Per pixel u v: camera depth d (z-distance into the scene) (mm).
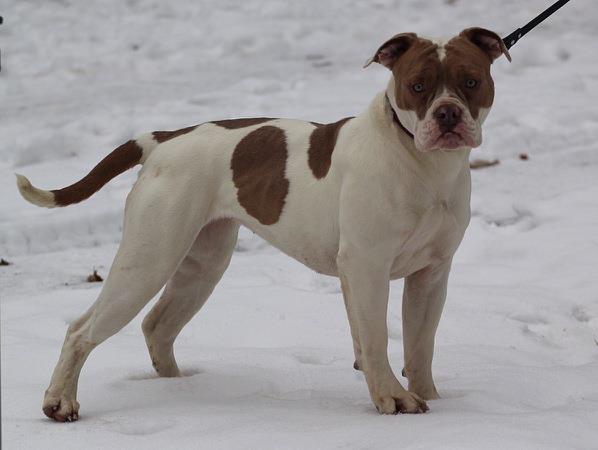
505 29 25734
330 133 8414
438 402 8141
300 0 29375
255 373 9320
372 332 7945
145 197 8641
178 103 20984
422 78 7469
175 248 8633
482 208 15117
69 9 29188
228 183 8797
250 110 20234
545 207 14781
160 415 7934
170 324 9438
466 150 8047
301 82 22500
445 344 10469
